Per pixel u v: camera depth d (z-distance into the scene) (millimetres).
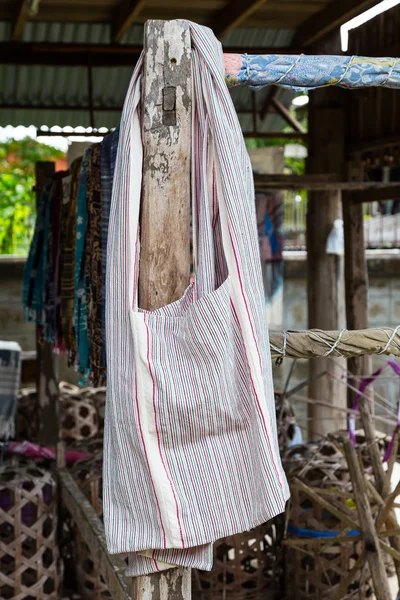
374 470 3014
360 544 3168
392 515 2918
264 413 1518
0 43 5066
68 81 5809
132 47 5043
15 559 3119
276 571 3393
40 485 3172
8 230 7949
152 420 1492
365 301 4707
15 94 5852
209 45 1603
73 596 3324
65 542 3488
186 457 1519
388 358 6324
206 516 1517
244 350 1538
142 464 1501
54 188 3332
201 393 1503
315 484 3174
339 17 4461
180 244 1617
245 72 1674
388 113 4395
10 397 3861
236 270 1534
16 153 9320
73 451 3740
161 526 1501
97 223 2473
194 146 1631
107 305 1571
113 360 1548
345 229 4730
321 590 3164
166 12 4754
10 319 6367
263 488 1513
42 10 4730
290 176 4078
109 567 2480
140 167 1601
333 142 4840
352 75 1717
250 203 1602
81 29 5137
